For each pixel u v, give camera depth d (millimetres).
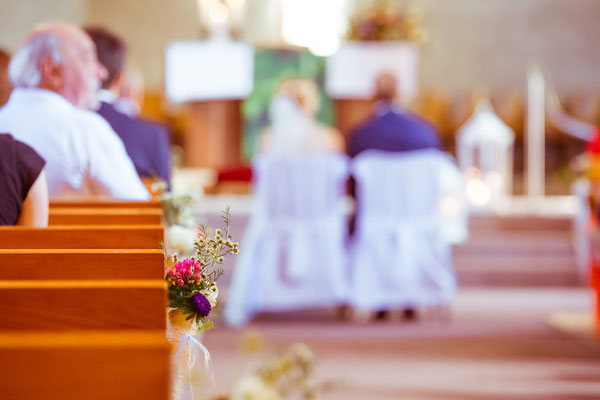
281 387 2473
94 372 1323
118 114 4047
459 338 6617
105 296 1582
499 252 9133
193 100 9836
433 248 7105
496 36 14883
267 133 7340
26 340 1359
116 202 3086
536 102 10844
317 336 6648
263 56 9586
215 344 6332
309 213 7113
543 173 13242
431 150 7004
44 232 2330
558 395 5191
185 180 9641
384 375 5559
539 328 6938
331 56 9578
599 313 6852
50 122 3279
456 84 14875
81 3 14062
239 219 8688
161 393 1328
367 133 6992
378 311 7246
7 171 2609
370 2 13672
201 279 2080
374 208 7023
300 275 7125
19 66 3359
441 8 14875
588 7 14844
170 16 14648
